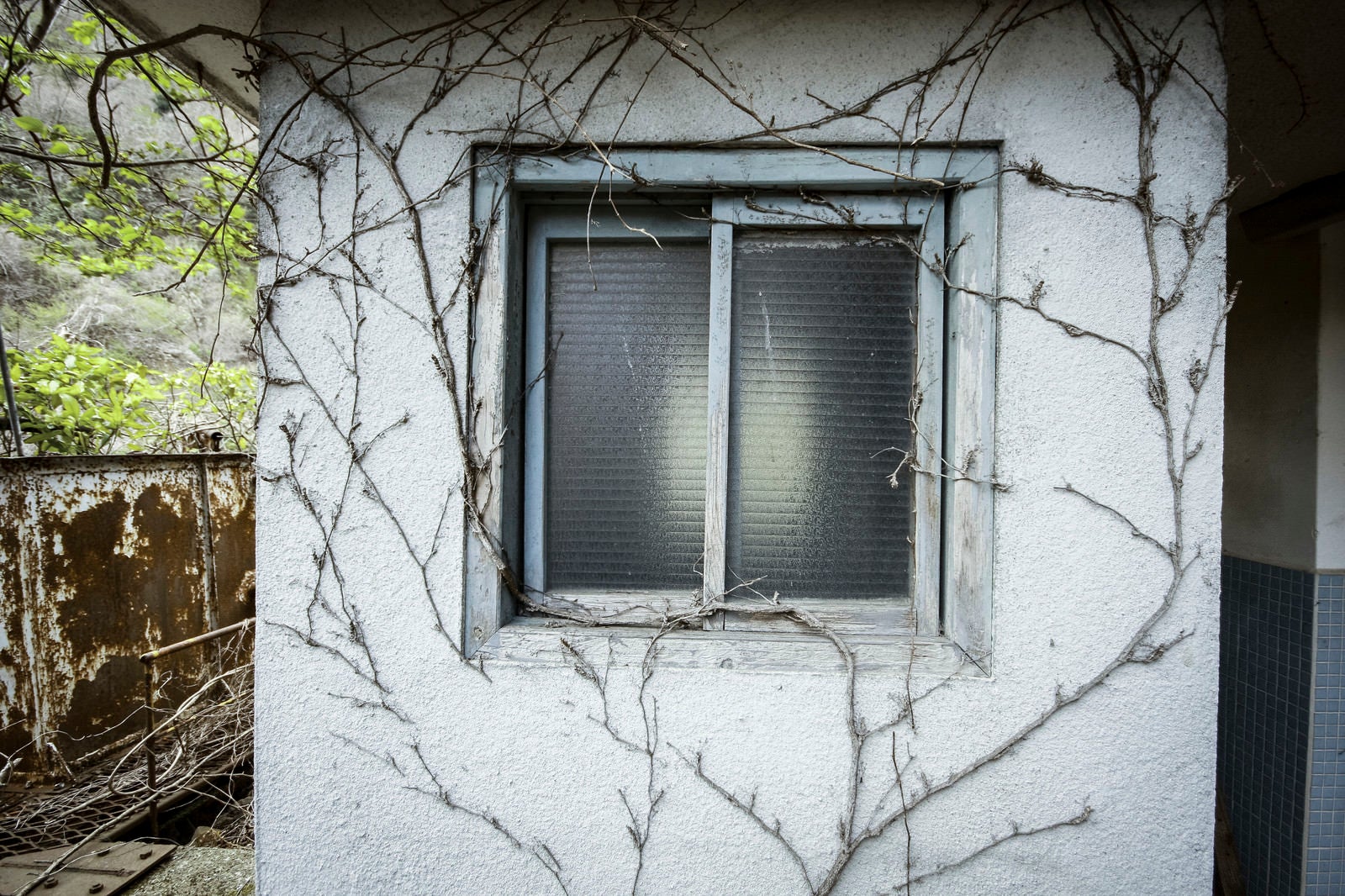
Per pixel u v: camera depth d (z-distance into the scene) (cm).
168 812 268
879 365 175
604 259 179
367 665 167
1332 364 229
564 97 163
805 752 163
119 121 607
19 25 190
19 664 261
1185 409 157
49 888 208
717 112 161
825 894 162
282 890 168
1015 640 160
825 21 160
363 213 165
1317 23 156
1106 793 159
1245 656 261
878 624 171
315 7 162
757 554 176
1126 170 157
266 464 168
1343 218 218
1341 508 229
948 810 161
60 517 273
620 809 164
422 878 167
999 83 158
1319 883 231
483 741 165
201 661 329
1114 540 159
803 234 174
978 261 161
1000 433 160
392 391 166
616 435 179
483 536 166
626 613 174
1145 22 154
